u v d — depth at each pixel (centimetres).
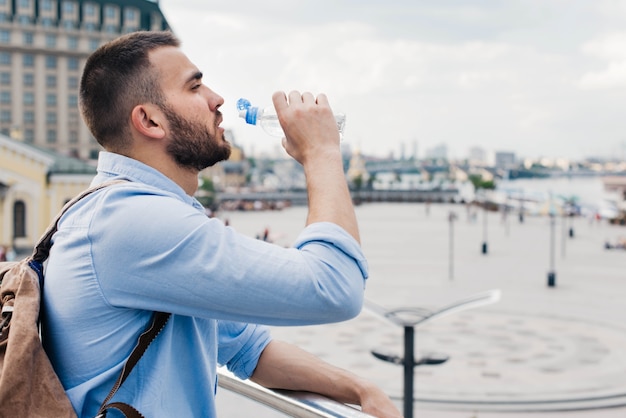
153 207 149
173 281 145
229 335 195
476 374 1855
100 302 149
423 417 1528
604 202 10444
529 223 9575
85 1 10888
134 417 146
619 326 2477
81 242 151
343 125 178
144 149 168
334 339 2220
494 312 2714
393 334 2295
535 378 1823
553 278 3441
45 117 10912
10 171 4662
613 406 1596
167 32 172
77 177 4841
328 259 150
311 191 162
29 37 10731
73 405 151
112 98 166
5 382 141
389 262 4534
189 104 167
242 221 9256
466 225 9112
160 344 153
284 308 145
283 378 193
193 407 160
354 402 186
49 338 154
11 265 170
